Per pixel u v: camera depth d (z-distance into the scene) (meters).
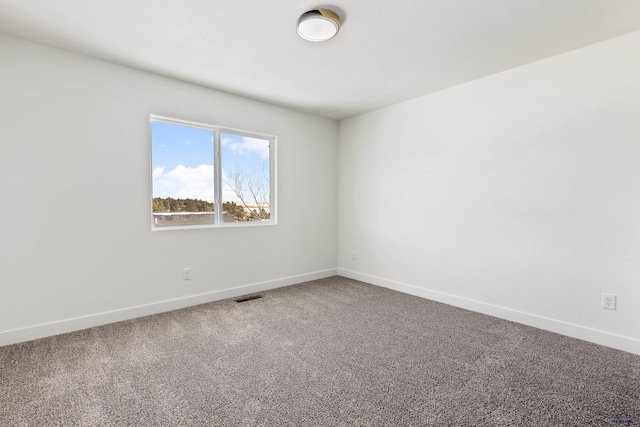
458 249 3.11
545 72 2.50
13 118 2.19
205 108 3.11
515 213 2.70
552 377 1.84
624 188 2.16
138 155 2.73
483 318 2.79
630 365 1.97
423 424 1.44
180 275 3.02
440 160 3.23
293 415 1.50
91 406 1.56
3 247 2.18
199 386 1.74
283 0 1.77
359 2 1.78
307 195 4.06
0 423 1.43
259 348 2.20
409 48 2.32
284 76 2.85
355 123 4.14
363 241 4.09
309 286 3.85
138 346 2.21
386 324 2.65
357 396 1.66
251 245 3.55
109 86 2.57
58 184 2.37
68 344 2.23
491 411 1.54
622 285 2.18
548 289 2.53
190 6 1.83
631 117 2.12
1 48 2.14
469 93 2.98
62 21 1.99
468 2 1.78
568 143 2.40
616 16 1.92
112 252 2.62
